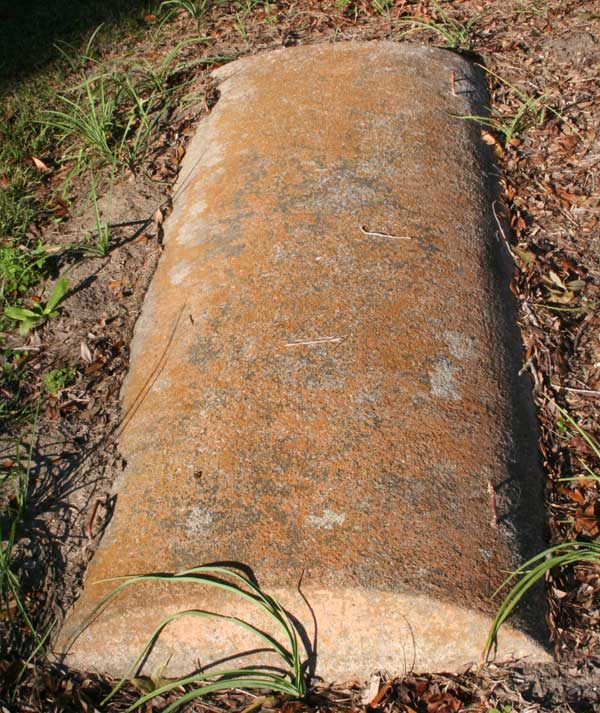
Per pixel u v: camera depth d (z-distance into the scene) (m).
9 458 1.74
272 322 1.75
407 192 2.04
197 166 2.33
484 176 2.18
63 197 2.41
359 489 1.45
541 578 1.42
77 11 3.47
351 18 3.00
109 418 1.77
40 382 1.90
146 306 1.99
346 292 1.79
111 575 1.46
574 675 1.33
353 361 1.65
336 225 1.95
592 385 1.74
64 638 1.44
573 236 2.08
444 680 1.34
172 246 2.10
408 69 2.49
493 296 1.84
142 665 1.41
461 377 1.64
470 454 1.52
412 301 1.76
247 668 1.38
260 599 1.35
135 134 2.60
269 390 1.62
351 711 1.33
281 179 2.11
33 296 2.11
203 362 1.72
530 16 2.88
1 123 2.78
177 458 1.57
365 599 1.34
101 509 1.59
